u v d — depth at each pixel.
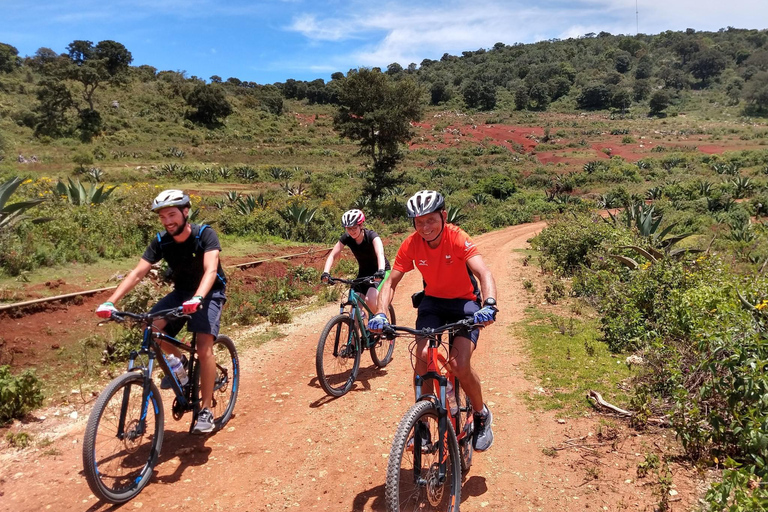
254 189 43.28
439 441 2.99
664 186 46.16
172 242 3.84
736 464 2.94
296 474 3.69
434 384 3.16
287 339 7.22
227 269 10.69
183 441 4.16
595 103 152.88
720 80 173.12
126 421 3.40
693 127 116.81
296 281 11.00
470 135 112.25
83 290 8.02
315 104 152.12
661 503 3.11
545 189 57.22
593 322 7.71
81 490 3.46
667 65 187.88
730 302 4.67
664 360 4.79
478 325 2.98
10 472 3.73
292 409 4.81
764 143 90.62
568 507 3.21
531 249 18.67
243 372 5.87
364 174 55.53
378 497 3.39
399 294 10.66
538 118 137.25
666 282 6.75
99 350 6.26
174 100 104.75
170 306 3.92
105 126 82.62
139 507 3.28
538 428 4.30
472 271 3.19
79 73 81.69
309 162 74.00
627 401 4.70
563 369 5.63
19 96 89.75
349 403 4.93
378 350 6.09
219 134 95.69
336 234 19.30
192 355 3.96
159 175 49.28
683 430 3.73
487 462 3.79
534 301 9.47
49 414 4.75
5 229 8.88
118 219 12.12
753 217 32.38
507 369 5.77
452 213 32.28
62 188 14.34
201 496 3.42
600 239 12.37
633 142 97.50
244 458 3.92
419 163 80.25
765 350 3.52
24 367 5.71
